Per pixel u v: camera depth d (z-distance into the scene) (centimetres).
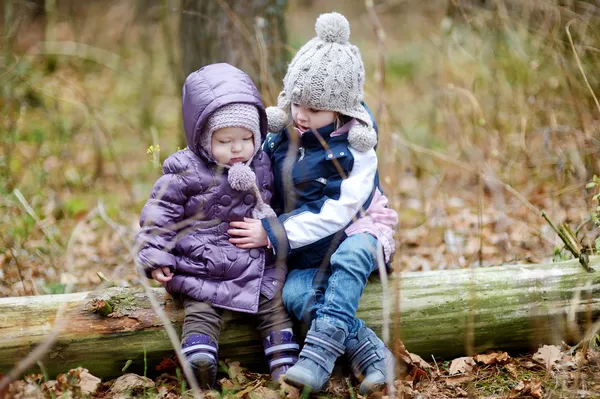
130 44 1195
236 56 600
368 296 386
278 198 391
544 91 632
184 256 364
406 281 392
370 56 1239
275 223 365
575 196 579
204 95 357
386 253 373
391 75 1113
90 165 766
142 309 370
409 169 669
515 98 666
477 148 628
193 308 361
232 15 569
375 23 395
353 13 1569
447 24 707
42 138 755
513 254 526
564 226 425
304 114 374
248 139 365
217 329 362
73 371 343
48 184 682
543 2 596
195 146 364
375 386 347
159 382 368
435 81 728
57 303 367
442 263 530
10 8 710
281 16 613
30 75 768
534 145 644
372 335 366
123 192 708
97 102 934
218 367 378
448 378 374
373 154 377
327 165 374
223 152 360
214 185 364
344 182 367
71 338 359
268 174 383
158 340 368
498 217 552
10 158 652
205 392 349
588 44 579
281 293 374
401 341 384
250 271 365
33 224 570
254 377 377
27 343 355
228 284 363
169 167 364
